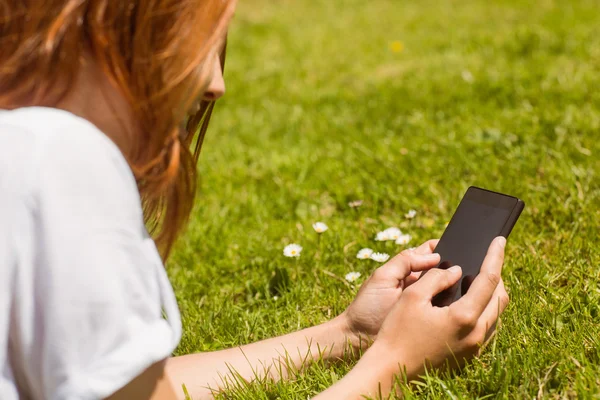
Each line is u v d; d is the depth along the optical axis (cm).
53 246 97
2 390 100
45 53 105
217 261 276
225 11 112
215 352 171
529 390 155
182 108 111
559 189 287
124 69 109
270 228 305
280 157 403
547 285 212
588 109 387
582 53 530
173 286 262
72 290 97
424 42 689
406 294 146
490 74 514
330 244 275
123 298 100
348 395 135
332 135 440
